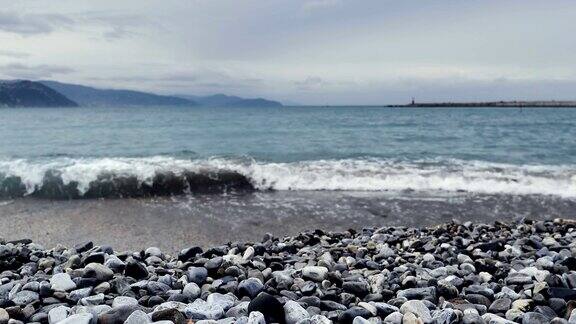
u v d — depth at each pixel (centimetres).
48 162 1213
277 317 320
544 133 2933
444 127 3606
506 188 1045
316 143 2211
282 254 558
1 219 762
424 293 383
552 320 317
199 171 1055
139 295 377
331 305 357
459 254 534
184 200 925
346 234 676
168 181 1014
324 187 1055
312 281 426
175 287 405
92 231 705
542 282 388
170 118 5500
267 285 397
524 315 326
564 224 742
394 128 3469
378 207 882
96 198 934
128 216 793
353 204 902
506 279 430
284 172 1112
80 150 1853
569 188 1045
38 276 434
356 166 1263
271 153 1733
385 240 635
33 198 923
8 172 996
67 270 438
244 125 3888
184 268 478
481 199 956
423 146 2048
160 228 725
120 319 309
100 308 332
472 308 348
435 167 1270
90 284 397
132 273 425
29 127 3475
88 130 3162
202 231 714
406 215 833
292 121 4691
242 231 719
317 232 677
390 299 385
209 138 2522
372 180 1088
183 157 1447
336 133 2919
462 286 419
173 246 641
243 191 1020
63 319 308
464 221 802
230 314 324
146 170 1035
